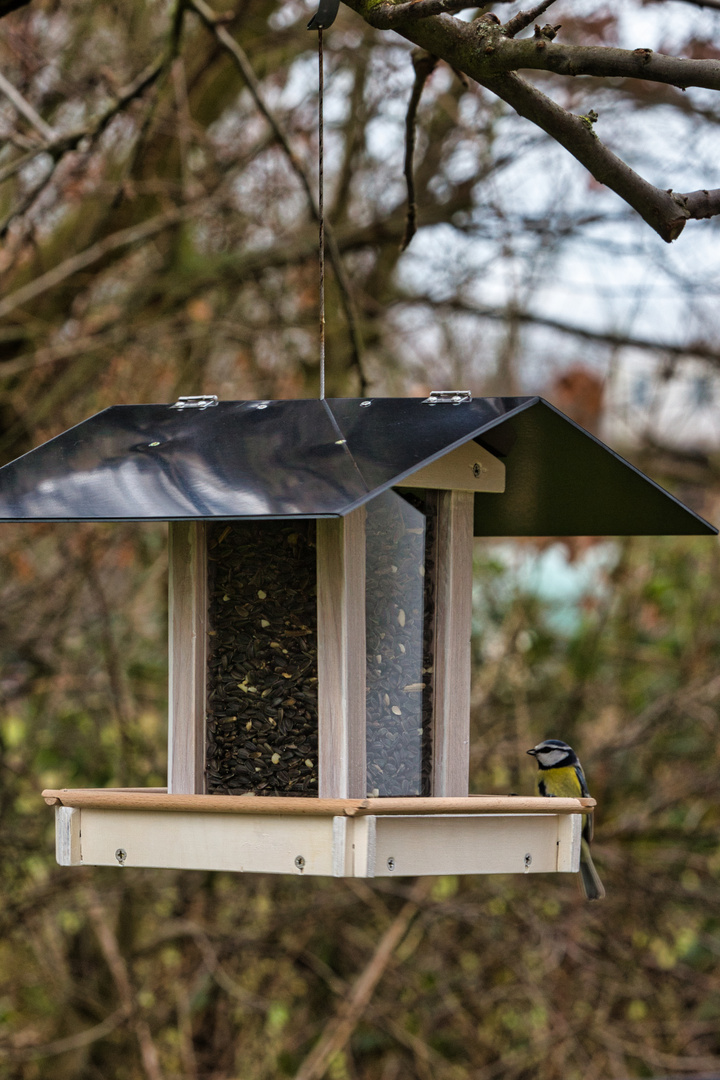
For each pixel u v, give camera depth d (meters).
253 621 5.75
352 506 4.52
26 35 11.58
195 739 5.74
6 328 12.33
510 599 14.54
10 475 5.52
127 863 5.40
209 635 5.81
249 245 13.13
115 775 13.25
